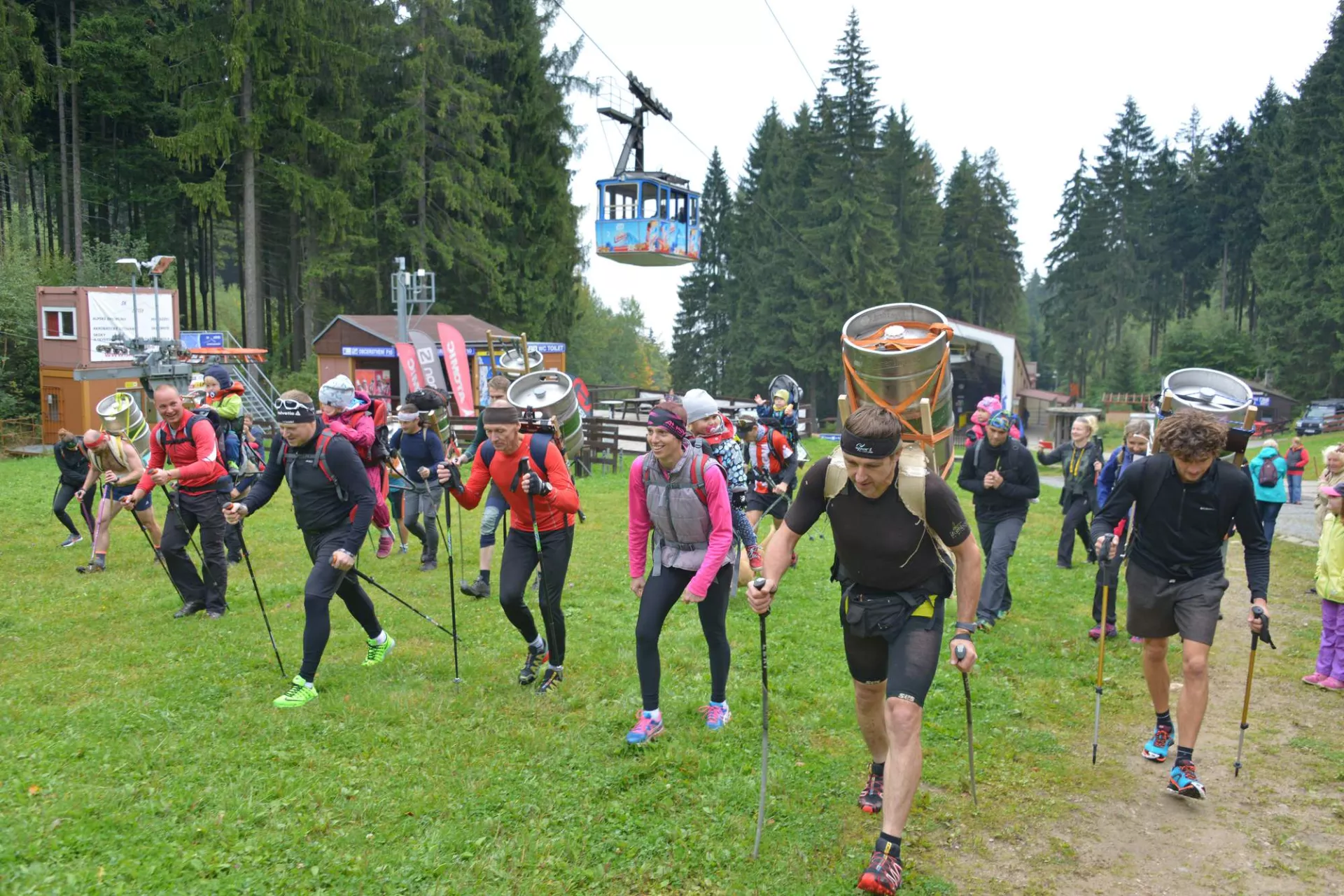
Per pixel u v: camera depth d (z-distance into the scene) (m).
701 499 5.08
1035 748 5.30
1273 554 12.43
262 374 32.19
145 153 38.44
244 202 35.16
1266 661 7.18
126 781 4.57
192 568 7.71
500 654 6.70
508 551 6.00
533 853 4.02
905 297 66.75
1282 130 72.25
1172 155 83.06
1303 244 57.66
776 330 62.31
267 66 32.56
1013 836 4.29
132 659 6.51
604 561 10.23
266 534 11.59
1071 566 10.69
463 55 41.41
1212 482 4.65
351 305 42.44
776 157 70.06
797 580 9.47
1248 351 64.75
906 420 5.78
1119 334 80.12
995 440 7.74
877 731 4.31
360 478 5.87
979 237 74.81
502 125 43.25
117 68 36.25
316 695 5.75
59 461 10.77
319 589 5.72
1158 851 4.19
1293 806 4.65
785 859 4.02
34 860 3.82
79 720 5.29
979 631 7.71
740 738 5.27
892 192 68.50
